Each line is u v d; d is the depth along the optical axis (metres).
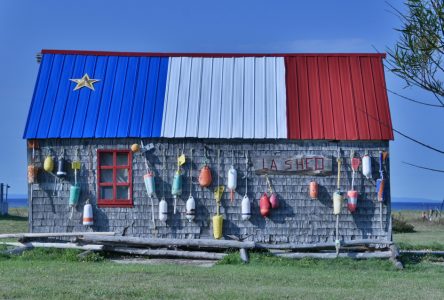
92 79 20.64
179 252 18.48
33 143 19.48
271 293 12.38
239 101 19.94
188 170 19.16
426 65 7.26
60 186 19.41
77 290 12.23
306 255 18.09
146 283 13.45
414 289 13.50
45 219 19.39
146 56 21.28
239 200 19.03
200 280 14.11
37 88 20.52
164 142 19.27
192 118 19.55
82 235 18.61
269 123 19.30
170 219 19.12
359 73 20.39
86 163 19.38
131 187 19.19
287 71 20.59
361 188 18.89
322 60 20.80
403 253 19.89
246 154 19.11
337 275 15.71
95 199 19.28
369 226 18.80
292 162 18.97
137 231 19.14
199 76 20.69
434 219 46.62
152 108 19.84
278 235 18.88
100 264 17.06
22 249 18.48
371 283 14.35
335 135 18.92
